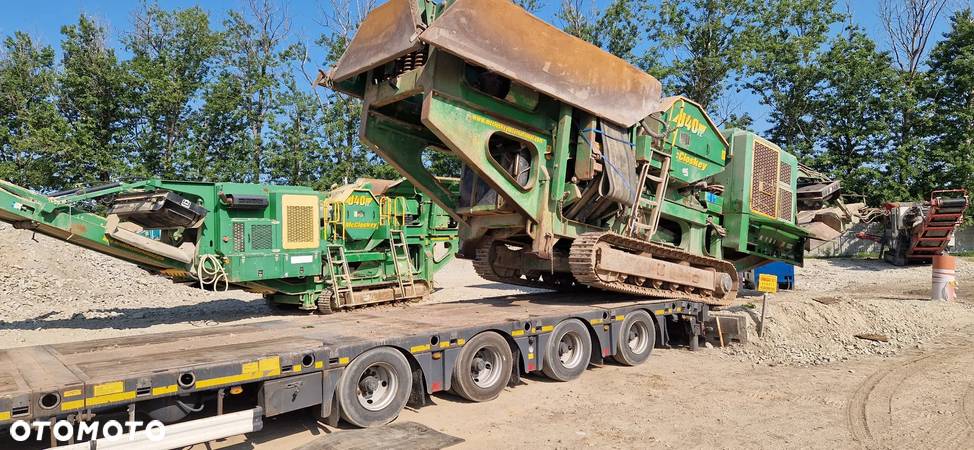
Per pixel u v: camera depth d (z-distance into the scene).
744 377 7.66
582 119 8.19
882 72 34.19
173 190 10.68
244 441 5.05
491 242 9.24
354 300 12.82
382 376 5.60
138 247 10.14
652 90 8.76
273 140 31.45
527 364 6.81
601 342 7.79
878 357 9.00
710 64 32.66
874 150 34.28
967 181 31.67
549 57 7.43
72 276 16.27
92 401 3.87
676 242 10.57
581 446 5.10
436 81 6.81
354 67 7.33
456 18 6.53
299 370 4.89
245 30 32.22
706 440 5.29
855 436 5.41
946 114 32.88
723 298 10.39
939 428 5.62
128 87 30.05
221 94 30.48
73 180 27.89
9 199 9.28
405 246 13.91
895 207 27.08
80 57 29.36
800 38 35.38
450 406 6.16
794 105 36.81
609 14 32.47
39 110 28.02
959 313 12.98
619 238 8.30
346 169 30.95
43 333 10.11
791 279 19.09
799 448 5.10
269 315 12.71
